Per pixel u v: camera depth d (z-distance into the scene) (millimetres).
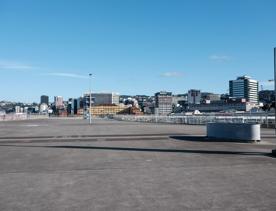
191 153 19844
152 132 39500
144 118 99750
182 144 25125
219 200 9617
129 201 9617
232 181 12039
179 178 12641
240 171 13945
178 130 43594
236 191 10609
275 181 11992
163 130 43812
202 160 17031
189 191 10680
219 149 21797
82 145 25172
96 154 19797
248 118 60500
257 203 9281
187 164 15805
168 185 11523
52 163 16578
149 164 15930
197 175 13180
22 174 13797
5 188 11344
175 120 78125
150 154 19547
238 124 27344
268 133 37594
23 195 10414
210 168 14703
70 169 14836
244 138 26844
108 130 45156
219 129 29406
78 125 65000
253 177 12695
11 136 35344
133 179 12562
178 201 9562
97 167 15258
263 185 11391
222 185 11445
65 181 12367
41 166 15711
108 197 10078
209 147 22969
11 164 16375
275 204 9180
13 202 9648
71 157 18609
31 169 14945
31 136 35062
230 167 14906
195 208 8875
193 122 69750
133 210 8773
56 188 11281
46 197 10156
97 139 30438
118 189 11047
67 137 33250
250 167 14875
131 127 54000
